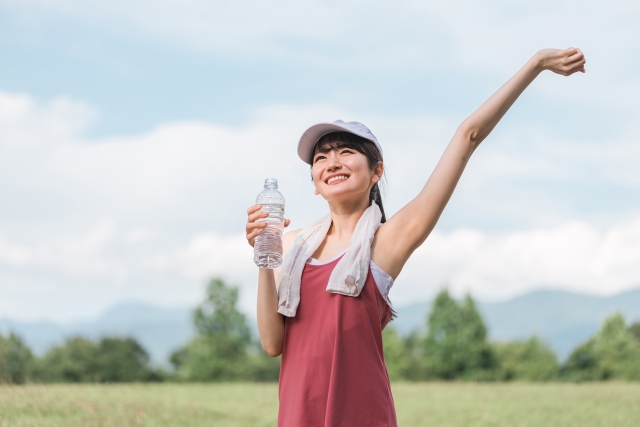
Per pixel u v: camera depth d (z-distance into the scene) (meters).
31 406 7.91
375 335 3.06
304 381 3.00
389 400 3.04
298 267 3.16
